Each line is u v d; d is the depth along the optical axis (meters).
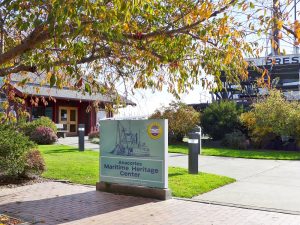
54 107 30.66
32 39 4.88
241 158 18.09
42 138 22.80
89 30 4.52
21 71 5.89
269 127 22.31
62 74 6.21
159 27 5.36
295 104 22.80
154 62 5.83
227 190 10.05
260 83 6.02
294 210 7.99
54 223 7.03
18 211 7.86
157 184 9.08
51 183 10.86
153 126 9.14
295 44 4.59
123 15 4.36
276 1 4.62
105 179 9.81
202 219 7.31
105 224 6.97
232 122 24.53
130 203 8.57
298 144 21.84
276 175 12.68
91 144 23.73
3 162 10.38
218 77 5.55
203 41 5.28
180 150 21.20
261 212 7.84
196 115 25.28
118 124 9.64
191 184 10.37
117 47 5.55
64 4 3.86
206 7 4.99
